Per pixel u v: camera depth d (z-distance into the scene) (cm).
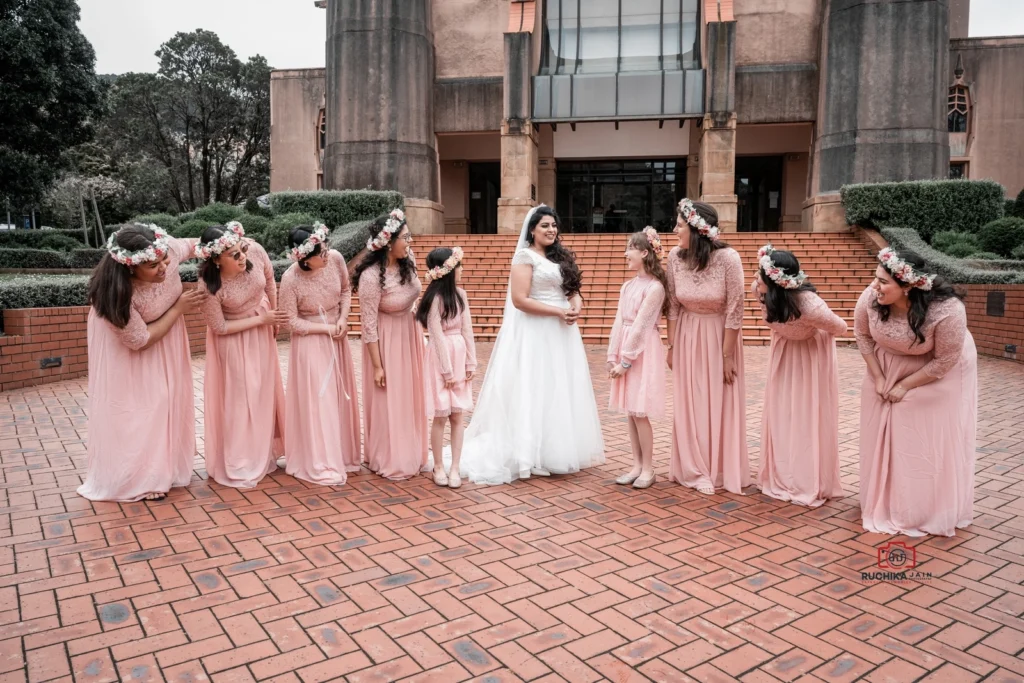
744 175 2488
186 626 294
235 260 452
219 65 3888
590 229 2452
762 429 480
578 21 2225
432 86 2177
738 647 283
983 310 1157
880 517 414
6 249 2020
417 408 516
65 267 2155
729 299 462
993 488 485
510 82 2042
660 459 566
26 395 761
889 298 390
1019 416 704
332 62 2083
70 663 265
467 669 265
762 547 384
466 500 459
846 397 818
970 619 306
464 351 490
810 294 427
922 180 1742
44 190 2214
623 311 501
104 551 367
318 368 489
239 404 480
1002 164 2581
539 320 510
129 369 441
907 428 403
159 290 439
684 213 462
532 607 314
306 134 2995
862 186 1700
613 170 2434
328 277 495
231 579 338
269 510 434
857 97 1869
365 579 339
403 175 2055
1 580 333
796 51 2095
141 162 3819
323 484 486
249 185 4078
